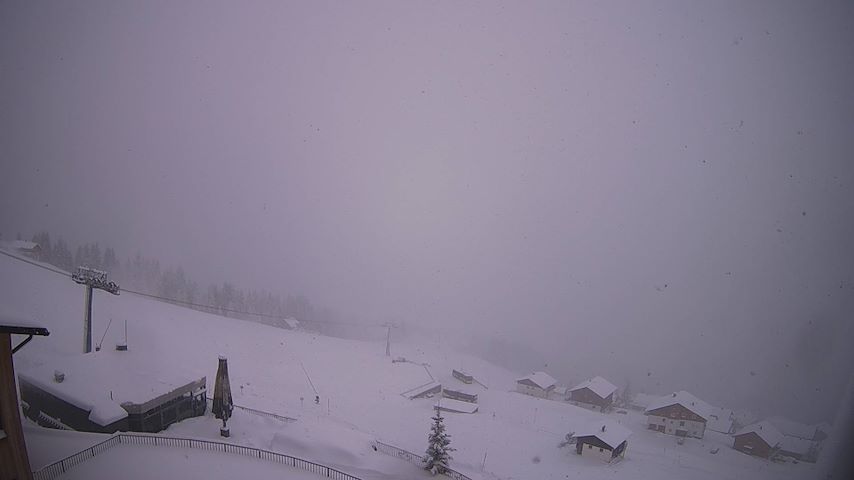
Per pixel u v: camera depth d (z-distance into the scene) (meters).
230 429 24.91
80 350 36.75
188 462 18.69
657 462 35.19
